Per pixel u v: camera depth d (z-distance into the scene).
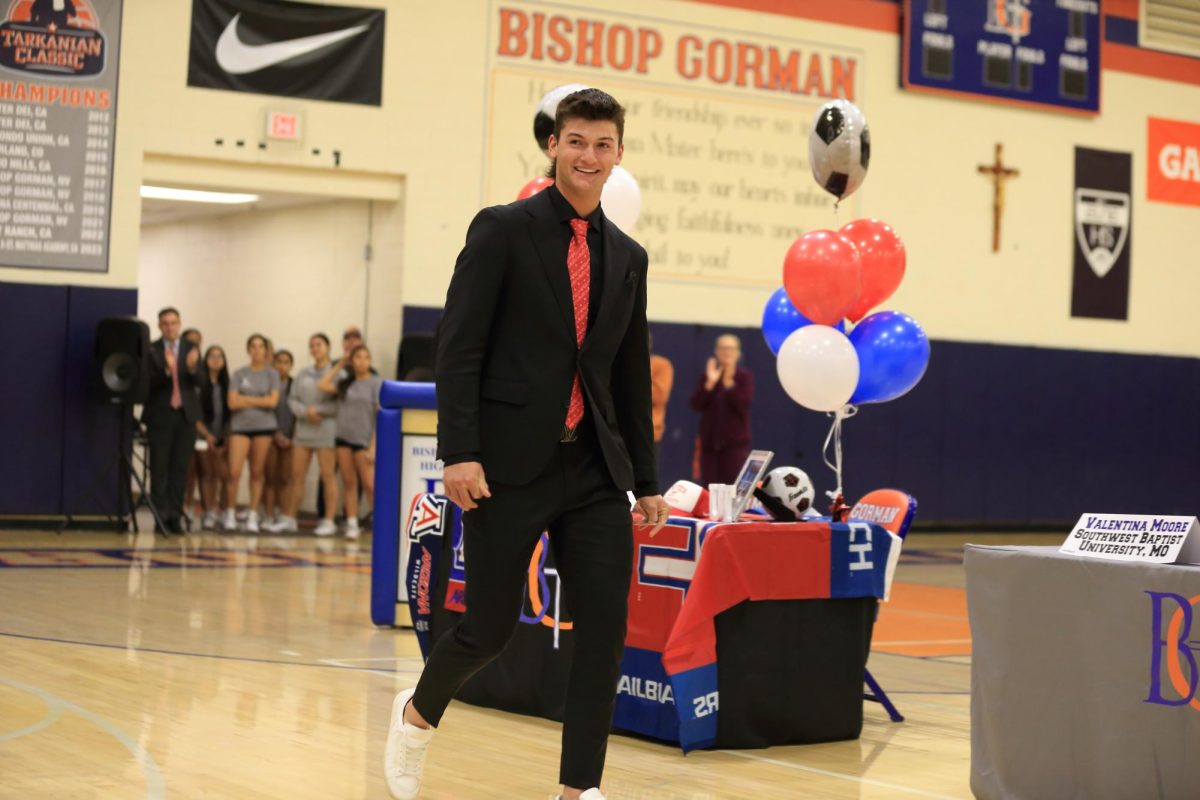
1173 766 3.67
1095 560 3.87
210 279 17.06
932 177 16.12
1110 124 17.09
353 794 3.97
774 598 5.00
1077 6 16.80
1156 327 17.38
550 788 4.20
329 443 13.06
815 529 5.11
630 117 14.67
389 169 13.64
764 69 15.28
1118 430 17.08
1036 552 4.08
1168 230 17.45
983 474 16.33
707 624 4.87
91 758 4.27
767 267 15.30
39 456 12.41
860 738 5.27
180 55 12.86
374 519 7.57
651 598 5.05
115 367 12.05
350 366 13.05
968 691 6.43
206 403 13.25
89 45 12.54
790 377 6.14
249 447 13.20
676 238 14.88
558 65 14.33
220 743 4.57
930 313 16.12
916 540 15.54
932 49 16.00
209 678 5.77
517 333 3.52
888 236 6.50
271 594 8.67
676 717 4.91
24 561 10.01
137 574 9.44
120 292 12.63
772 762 4.77
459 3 13.90
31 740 4.48
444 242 13.87
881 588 5.27
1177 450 17.44
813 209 15.53
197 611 7.78
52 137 12.45
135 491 15.21
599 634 3.53
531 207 3.57
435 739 4.89
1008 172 16.42
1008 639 4.07
